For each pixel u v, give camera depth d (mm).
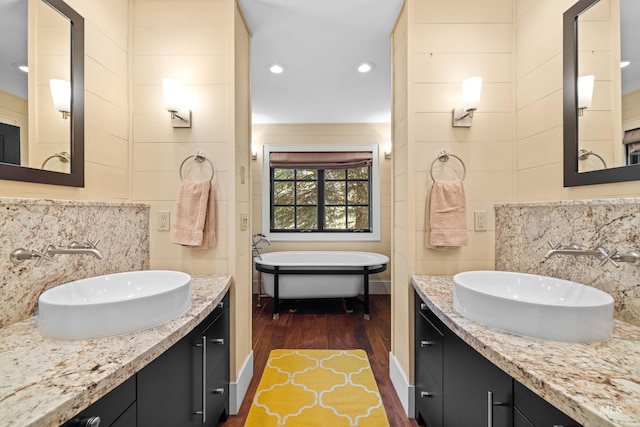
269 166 3811
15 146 976
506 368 677
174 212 1592
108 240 1314
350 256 3592
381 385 1797
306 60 2238
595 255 954
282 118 3604
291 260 3594
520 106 1501
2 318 865
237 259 1616
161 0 1607
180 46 1601
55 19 1134
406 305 1580
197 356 1101
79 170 1234
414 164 1548
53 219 1040
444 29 1547
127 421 683
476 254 1557
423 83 1547
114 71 1477
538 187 1383
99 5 1371
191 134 1599
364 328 2691
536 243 1306
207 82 1598
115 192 1479
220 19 1599
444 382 1143
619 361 657
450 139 1552
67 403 502
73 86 1214
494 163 1552
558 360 663
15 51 986
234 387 1551
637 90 962
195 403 1082
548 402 583
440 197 1499
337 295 3104
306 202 3898
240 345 1669
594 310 757
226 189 1593
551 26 1303
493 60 1552
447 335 1114
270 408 1571
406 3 1579
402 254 1663
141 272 1285
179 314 976
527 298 1184
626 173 967
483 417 860
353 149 3791
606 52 1059
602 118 1070
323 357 2127
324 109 3295
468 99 1438
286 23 1809
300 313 3100
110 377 598
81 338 771
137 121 1599
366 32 1896
